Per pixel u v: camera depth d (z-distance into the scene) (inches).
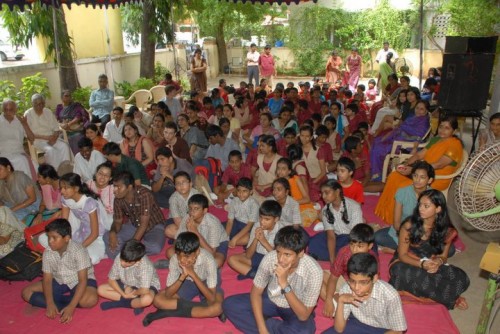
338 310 106.3
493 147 105.3
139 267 127.2
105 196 168.6
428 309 128.3
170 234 168.9
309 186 205.6
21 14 356.8
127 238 164.2
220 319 126.6
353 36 674.2
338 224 148.6
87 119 287.4
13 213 162.2
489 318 117.0
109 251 163.2
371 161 233.9
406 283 129.6
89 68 454.9
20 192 177.2
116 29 510.6
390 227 164.9
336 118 285.4
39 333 123.8
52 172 175.8
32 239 154.3
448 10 538.9
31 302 134.3
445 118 180.7
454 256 163.9
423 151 191.0
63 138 271.1
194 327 124.4
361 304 104.8
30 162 220.4
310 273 109.6
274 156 196.1
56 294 132.1
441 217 125.6
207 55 718.5
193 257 117.3
